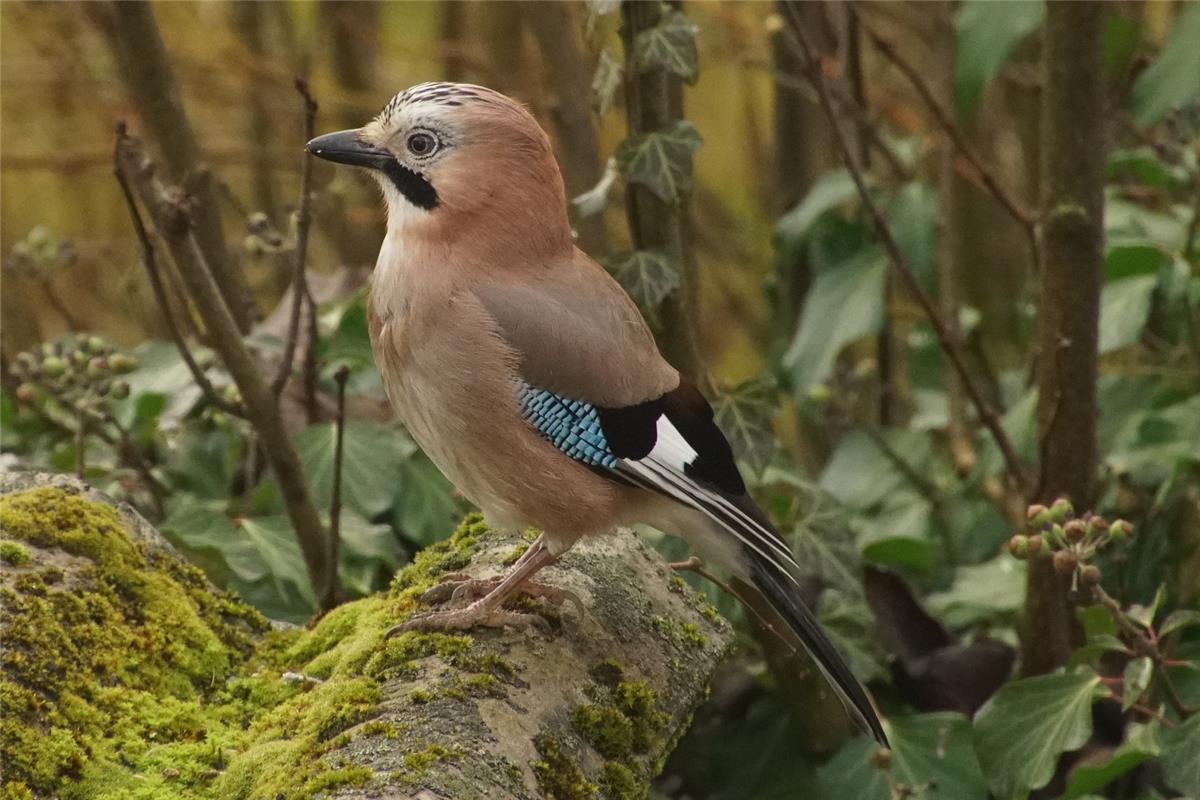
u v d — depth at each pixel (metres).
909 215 10.76
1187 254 9.59
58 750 6.05
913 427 11.33
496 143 6.93
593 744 6.20
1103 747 8.42
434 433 6.97
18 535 6.86
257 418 7.97
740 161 16.19
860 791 8.30
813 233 11.09
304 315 9.83
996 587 9.55
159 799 6.00
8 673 6.21
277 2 14.61
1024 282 13.47
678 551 8.83
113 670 6.56
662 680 6.64
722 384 9.07
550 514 6.90
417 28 15.73
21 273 10.18
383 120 7.12
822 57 11.13
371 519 9.02
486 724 5.98
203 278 7.65
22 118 15.52
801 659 8.51
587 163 11.41
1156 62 9.57
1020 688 7.79
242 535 8.55
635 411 6.84
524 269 6.98
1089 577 7.23
